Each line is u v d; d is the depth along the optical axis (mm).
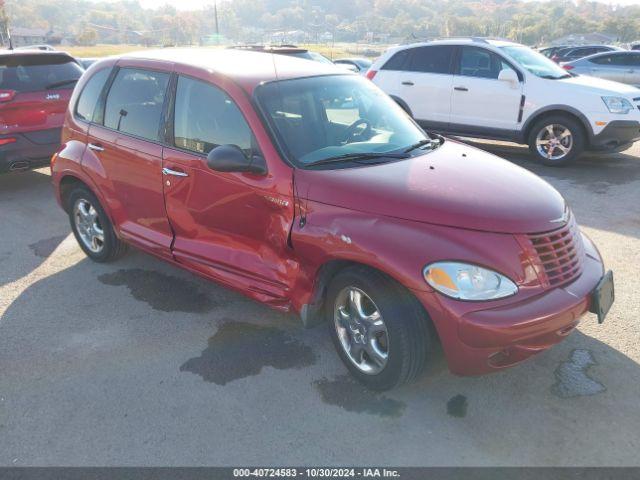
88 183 4625
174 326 3969
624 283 4500
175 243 4094
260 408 3123
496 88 8523
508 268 2801
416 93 9297
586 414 3043
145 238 4328
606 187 7242
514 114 8461
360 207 3041
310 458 2773
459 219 2867
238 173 3502
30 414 3098
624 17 174000
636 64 15008
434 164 3461
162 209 4102
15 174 8422
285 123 3533
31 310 4219
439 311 2752
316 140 3555
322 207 3154
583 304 2941
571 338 3736
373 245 2896
